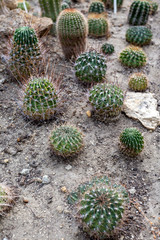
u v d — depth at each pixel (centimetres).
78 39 120
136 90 109
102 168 81
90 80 109
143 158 85
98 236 61
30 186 76
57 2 145
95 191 59
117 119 97
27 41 102
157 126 95
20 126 95
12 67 108
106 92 90
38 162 83
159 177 79
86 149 87
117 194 59
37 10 192
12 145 88
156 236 65
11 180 78
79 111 101
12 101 105
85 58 107
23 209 71
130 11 156
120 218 58
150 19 170
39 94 89
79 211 61
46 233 66
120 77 118
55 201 72
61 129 82
